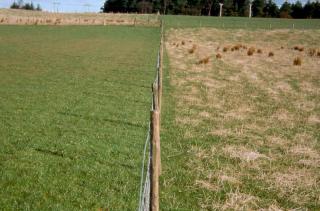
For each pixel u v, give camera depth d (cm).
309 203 866
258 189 921
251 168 1041
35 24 6944
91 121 1387
